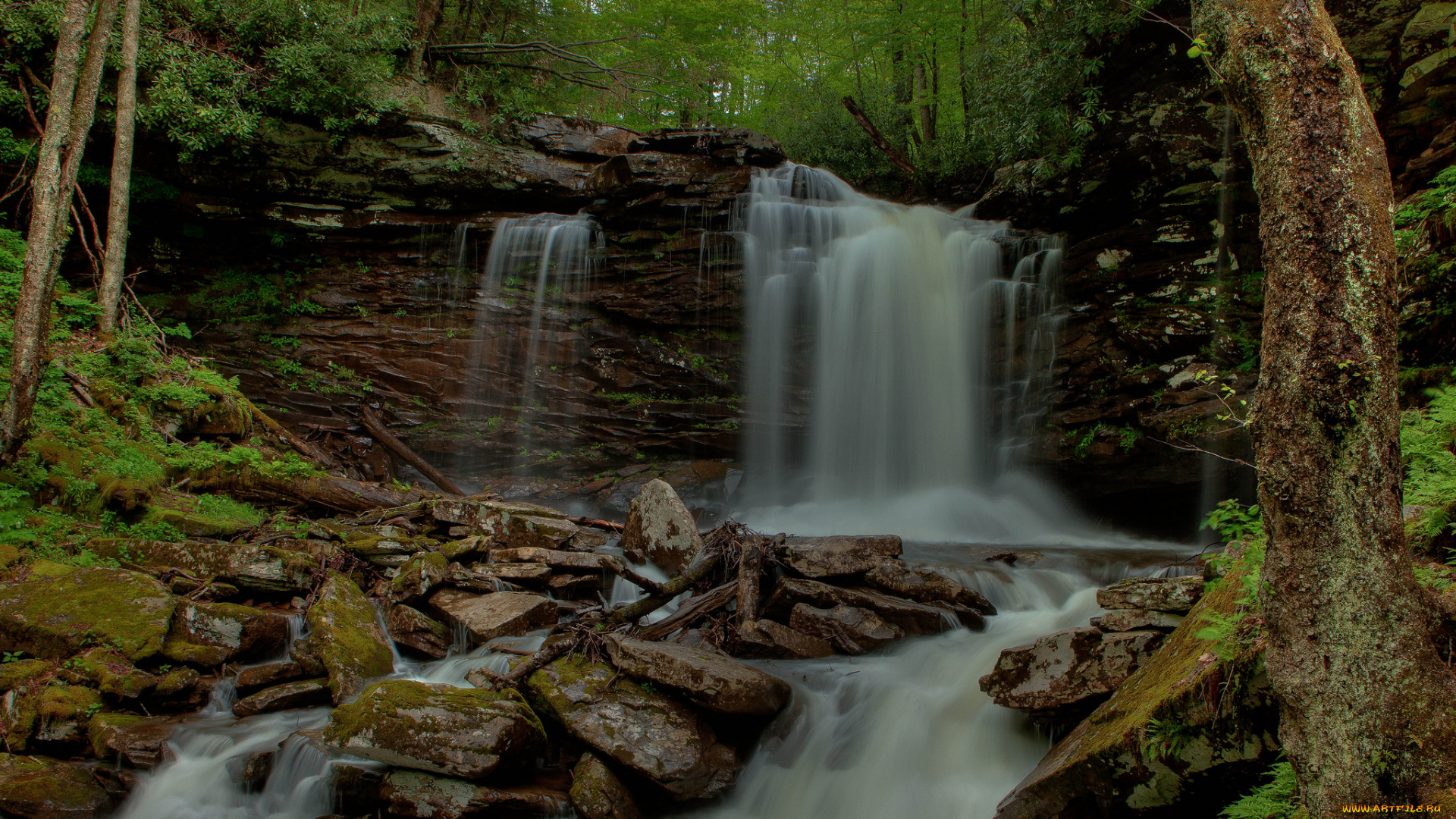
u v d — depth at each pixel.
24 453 7.56
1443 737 2.52
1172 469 11.41
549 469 14.77
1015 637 6.52
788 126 21.56
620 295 15.16
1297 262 2.72
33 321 7.05
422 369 14.69
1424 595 2.67
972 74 17.78
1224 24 2.91
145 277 14.34
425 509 8.95
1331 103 2.72
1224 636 3.62
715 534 7.83
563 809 4.93
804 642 6.74
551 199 15.28
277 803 5.03
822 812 5.27
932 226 15.33
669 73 19.28
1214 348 11.56
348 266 15.05
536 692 5.52
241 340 14.38
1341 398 2.65
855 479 14.71
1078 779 4.00
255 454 9.41
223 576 6.80
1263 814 3.22
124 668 5.58
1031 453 13.30
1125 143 13.12
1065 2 13.18
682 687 5.36
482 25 18.66
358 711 5.07
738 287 14.91
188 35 13.55
